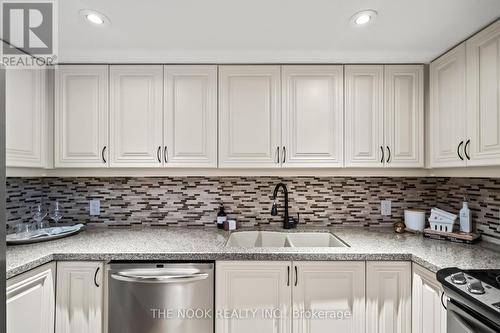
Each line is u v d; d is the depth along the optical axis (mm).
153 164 1932
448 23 1454
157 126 1928
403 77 1947
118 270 1565
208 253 1572
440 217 1891
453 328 1161
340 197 2260
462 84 1613
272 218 2260
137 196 2254
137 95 1931
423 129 1936
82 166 1918
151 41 1660
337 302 1563
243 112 1938
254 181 2262
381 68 1942
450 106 1714
